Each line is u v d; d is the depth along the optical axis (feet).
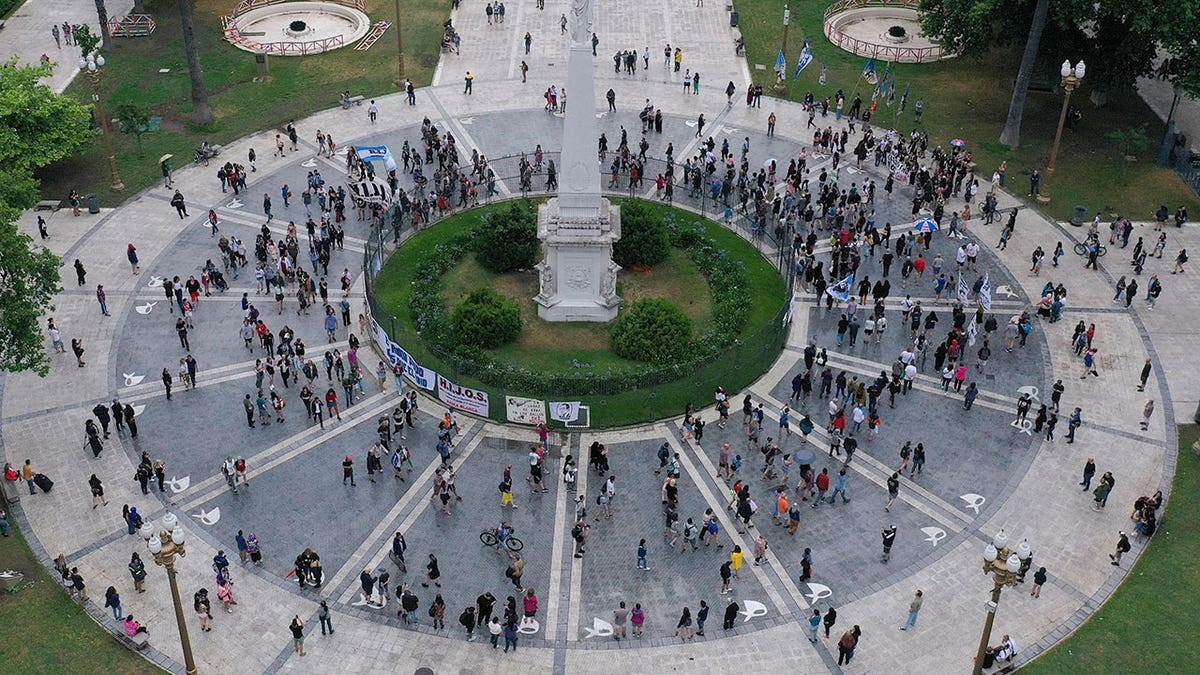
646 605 142.31
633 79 280.92
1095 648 136.26
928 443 169.78
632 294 200.54
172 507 156.15
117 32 294.46
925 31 264.72
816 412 176.35
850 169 243.81
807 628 139.03
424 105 266.77
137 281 204.33
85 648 134.51
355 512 156.25
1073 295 203.92
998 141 252.62
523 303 198.49
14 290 157.17
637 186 235.61
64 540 150.30
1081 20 236.02
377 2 319.06
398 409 169.07
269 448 167.22
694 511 156.97
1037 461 166.40
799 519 154.81
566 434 170.81
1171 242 219.41
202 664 133.18
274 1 316.40
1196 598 143.43
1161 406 177.47
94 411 165.99
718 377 176.35
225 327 193.16
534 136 254.88
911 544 151.74
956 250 217.15
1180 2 226.17
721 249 213.46
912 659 134.82
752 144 253.44
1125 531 154.30
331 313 188.24
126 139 250.16
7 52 285.43
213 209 225.76
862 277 208.44
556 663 134.21
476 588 144.66
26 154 220.43
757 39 302.25
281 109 264.31
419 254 212.23
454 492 157.58
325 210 217.97
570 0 322.34
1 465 162.20
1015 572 118.52
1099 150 249.55
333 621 139.33
